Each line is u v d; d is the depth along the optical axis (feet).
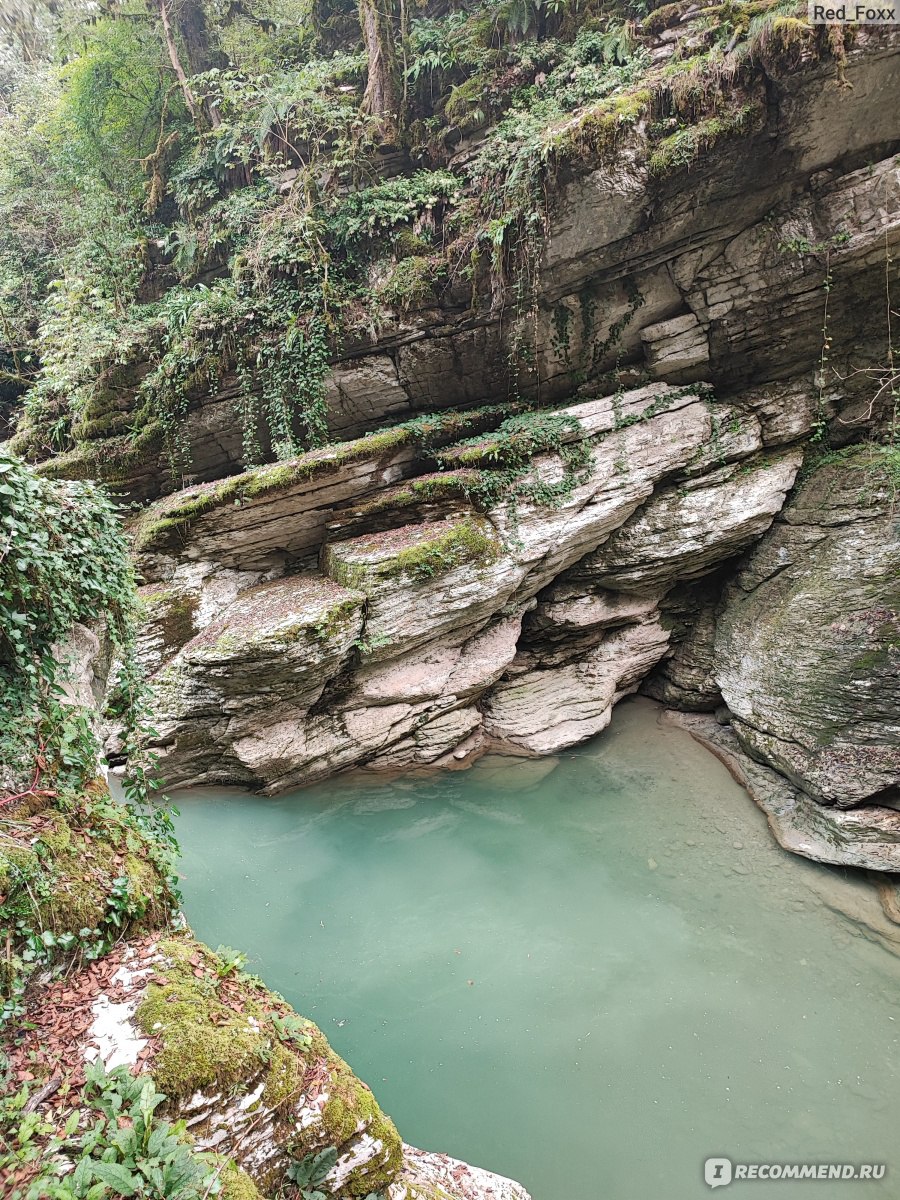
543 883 29.43
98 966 13.26
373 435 34.32
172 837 18.92
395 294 34.09
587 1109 20.22
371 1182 12.57
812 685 30.01
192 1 46.98
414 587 31.78
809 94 26.23
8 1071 10.84
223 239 40.50
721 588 38.91
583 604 37.68
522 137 31.09
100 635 20.52
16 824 14.24
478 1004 23.71
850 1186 18.24
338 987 24.48
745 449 34.35
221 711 31.53
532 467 33.24
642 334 33.19
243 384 36.27
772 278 30.78
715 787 34.19
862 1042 21.93
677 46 29.71
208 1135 11.03
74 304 40.83
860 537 30.89
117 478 38.19
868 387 32.76
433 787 35.99
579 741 37.68
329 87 39.70
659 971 24.81
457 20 36.91
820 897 27.37
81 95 45.68
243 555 35.55
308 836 32.99
